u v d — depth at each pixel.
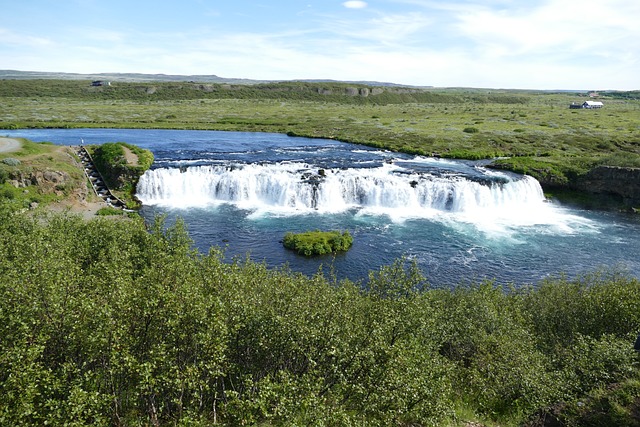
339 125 147.38
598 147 103.56
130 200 68.00
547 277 47.22
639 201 72.94
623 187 74.50
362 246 54.31
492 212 69.50
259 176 71.19
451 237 58.12
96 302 18.77
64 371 15.80
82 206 62.72
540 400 20.45
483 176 77.88
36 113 149.50
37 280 19.08
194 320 17.53
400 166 86.88
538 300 31.48
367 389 17.05
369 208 69.88
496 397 21.92
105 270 23.52
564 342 26.31
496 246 55.50
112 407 16.89
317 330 17.72
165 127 135.62
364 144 116.00
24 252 24.86
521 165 84.75
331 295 22.41
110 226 34.62
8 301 17.77
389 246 54.59
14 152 68.38
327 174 75.31
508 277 47.28
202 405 17.98
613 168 75.56
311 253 51.12
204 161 83.81
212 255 28.64
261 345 18.12
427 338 22.34
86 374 15.59
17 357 14.97
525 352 23.11
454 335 25.08
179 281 20.67
